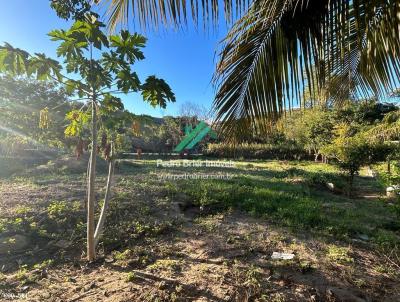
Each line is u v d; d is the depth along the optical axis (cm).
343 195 920
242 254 388
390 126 838
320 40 190
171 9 190
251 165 1622
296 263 363
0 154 1033
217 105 209
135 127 352
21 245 386
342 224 521
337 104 281
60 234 425
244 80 207
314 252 403
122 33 278
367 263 379
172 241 429
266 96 207
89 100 328
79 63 294
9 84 916
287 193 759
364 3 185
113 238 421
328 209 657
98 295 287
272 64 202
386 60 232
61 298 281
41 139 858
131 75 300
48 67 276
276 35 198
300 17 191
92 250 358
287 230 487
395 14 197
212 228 485
